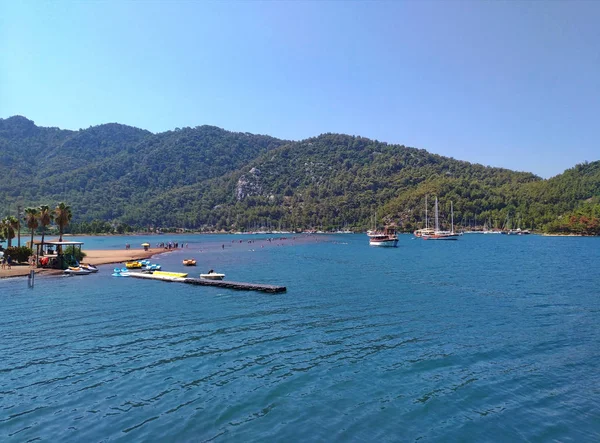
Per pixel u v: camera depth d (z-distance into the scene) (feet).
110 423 52.54
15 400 58.95
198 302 127.85
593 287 157.69
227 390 62.03
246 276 196.24
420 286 160.45
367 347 82.23
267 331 93.91
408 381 65.62
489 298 134.31
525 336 90.07
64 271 202.39
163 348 81.30
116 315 109.81
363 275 198.08
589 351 79.82
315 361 74.23
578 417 54.44
